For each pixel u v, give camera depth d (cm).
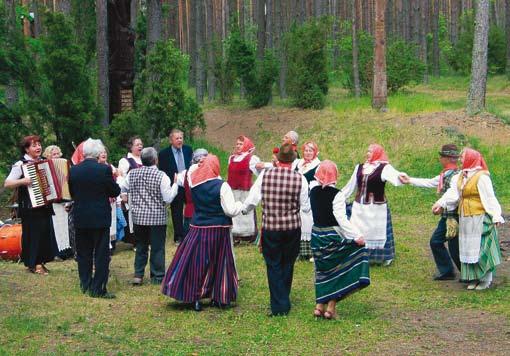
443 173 867
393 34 3850
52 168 870
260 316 696
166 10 1748
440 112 1939
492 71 3375
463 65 3591
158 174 825
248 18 4591
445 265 862
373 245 939
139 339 620
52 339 613
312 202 675
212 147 1973
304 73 2188
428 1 4297
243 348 594
